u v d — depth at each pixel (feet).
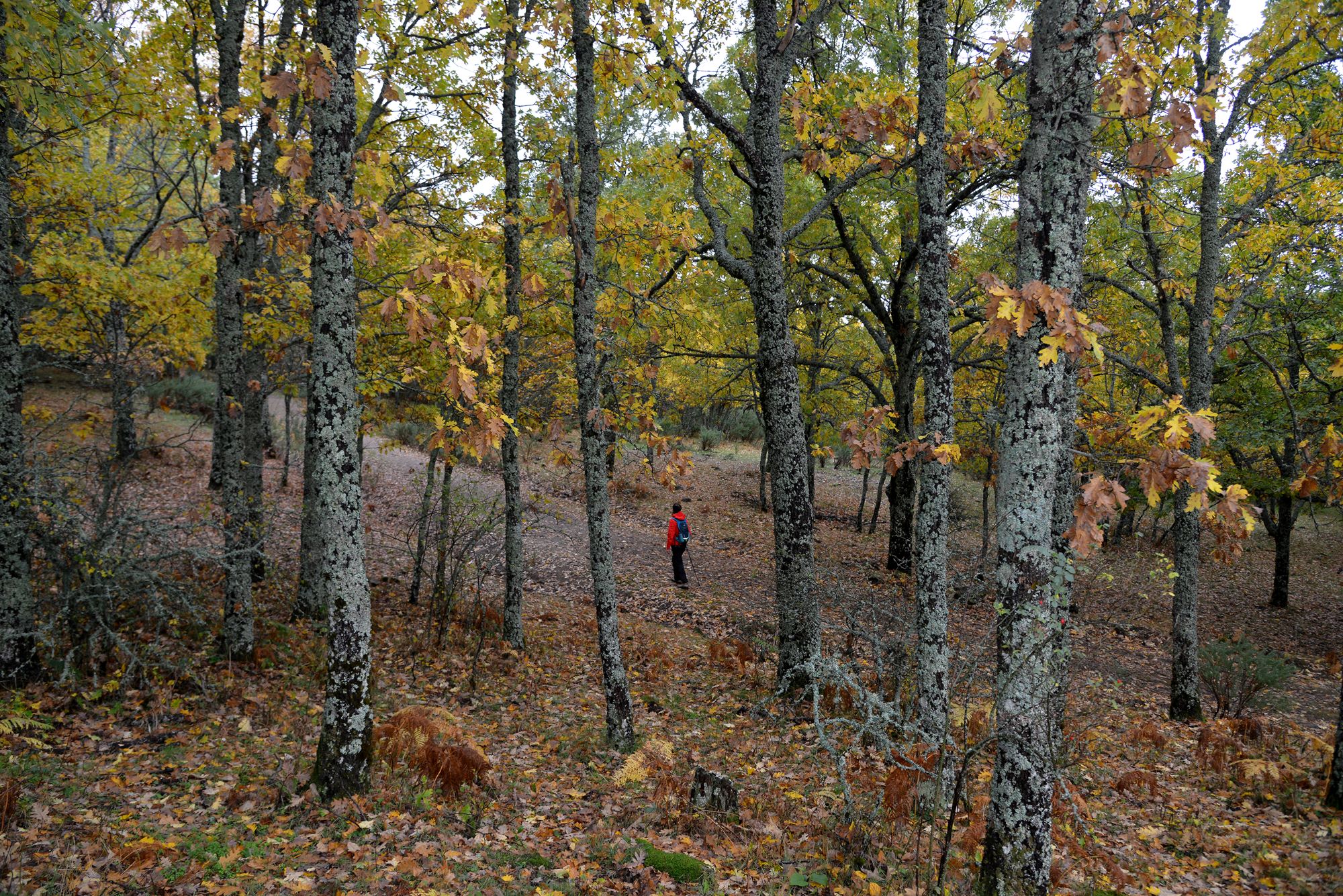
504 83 29.17
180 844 13.48
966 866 14.79
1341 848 17.22
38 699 19.65
